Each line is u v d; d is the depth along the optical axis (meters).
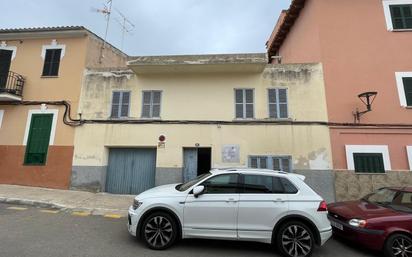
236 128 10.59
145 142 10.73
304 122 10.34
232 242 6.00
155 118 10.88
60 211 7.95
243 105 10.80
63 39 11.87
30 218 6.98
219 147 10.50
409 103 10.16
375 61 10.50
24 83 11.56
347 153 9.95
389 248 5.38
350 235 5.85
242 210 5.39
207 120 10.75
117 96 11.20
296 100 10.62
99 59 12.62
